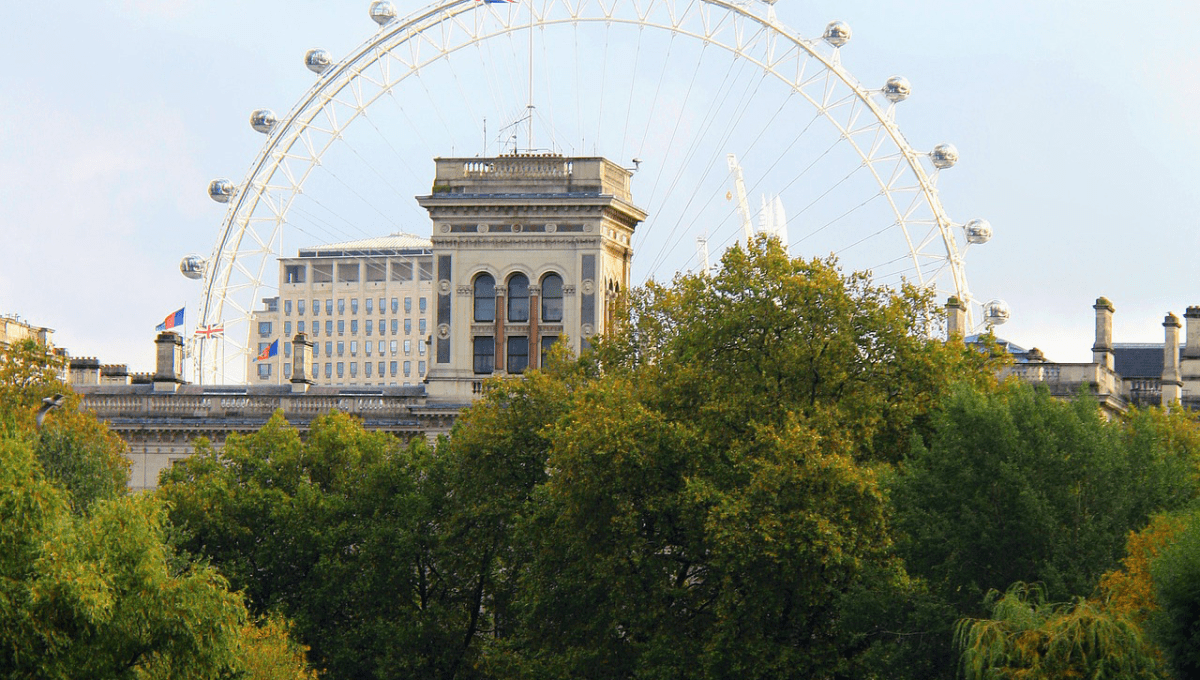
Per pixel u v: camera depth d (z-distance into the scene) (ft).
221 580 561.02
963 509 625.00
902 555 647.56
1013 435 634.02
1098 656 543.80
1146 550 576.61
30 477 533.96
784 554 653.30
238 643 569.23
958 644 607.37
